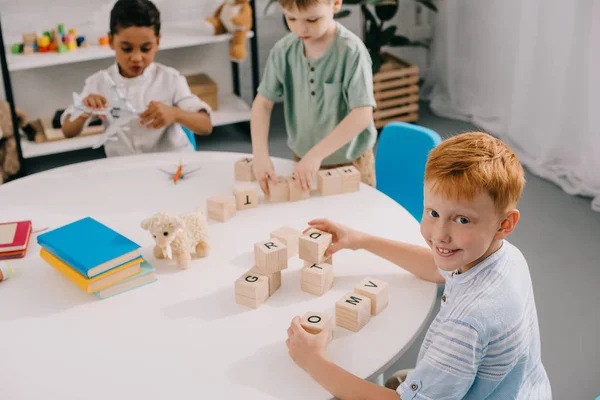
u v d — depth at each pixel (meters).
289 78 2.10
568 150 3.34
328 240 1.49
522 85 3.48
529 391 1.21
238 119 3.69
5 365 1.27
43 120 3.59
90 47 3.40
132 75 2.50
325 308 1.41
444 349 1.08
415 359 2.20
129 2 2.36
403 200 2.17
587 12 3.09
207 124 2.54
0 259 1.60
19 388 1.21
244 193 1.79
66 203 1.86
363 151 2.14
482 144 1.09
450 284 1.20
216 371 1.24
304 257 1.49
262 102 2.13
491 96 3.88
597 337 2.28
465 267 1.15
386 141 2.17
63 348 1.31
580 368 2.15
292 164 2.09
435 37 4.19
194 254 1.61
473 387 1.15
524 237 2.88
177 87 2.54
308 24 1.83
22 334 1.35
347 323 1.34
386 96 3.81
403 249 1.52
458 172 1.05
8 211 1.82
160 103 2.37
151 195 1.89
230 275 1.52
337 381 1.19
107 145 2.47
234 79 3.97
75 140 3.46
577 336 2.29
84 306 1.43
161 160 2.12
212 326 1.36
